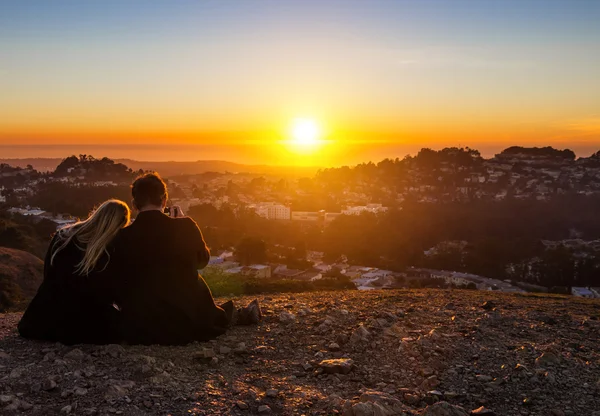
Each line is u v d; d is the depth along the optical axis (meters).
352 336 4.49
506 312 5.91
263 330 4.83
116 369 3.50
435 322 5.21
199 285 4.36
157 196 4.09
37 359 3.67
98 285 3.95
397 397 3.33
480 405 3.20
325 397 3.28
